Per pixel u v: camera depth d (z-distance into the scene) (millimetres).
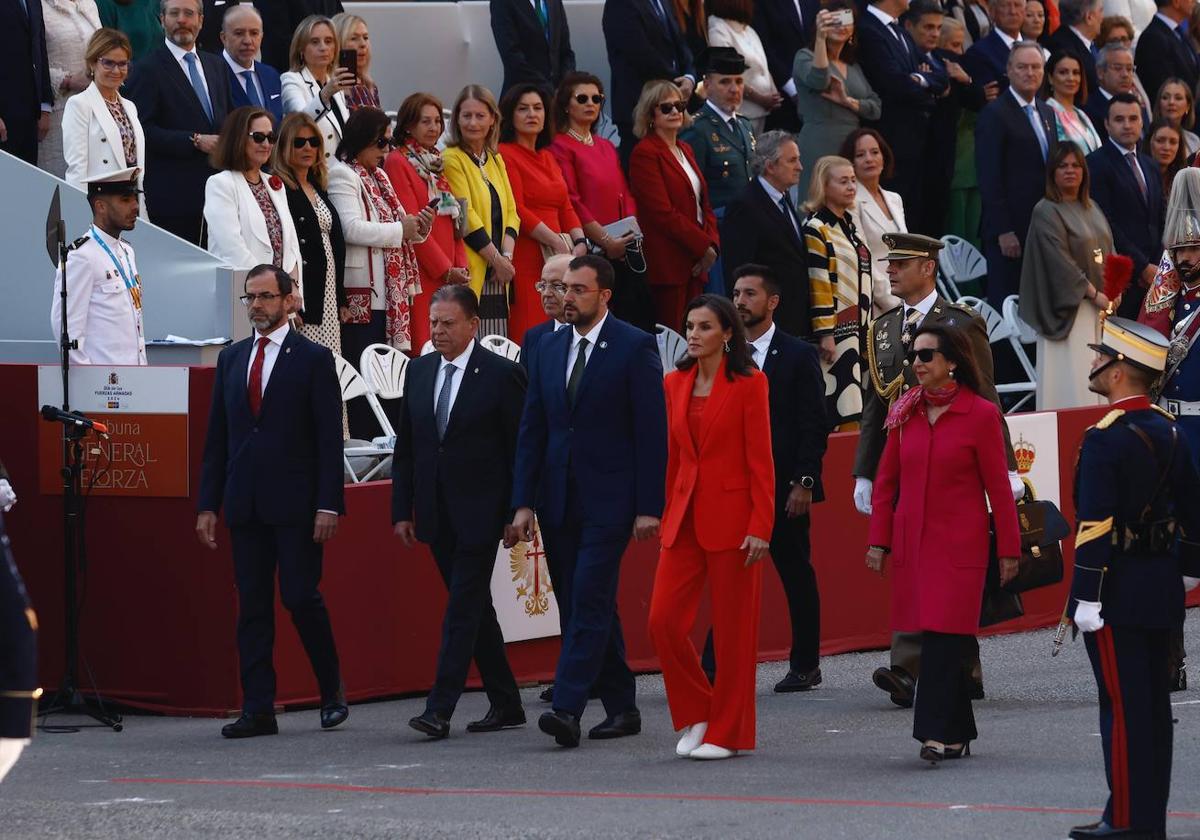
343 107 47062
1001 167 54875
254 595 33812
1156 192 56250
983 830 24250
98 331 37406
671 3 53219
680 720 31031
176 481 36125
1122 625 23812
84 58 45375
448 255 45500
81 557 35906
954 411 30016
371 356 42312
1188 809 26344
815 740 32594
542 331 36469
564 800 26891
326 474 33594
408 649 38125
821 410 37375
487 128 46500
